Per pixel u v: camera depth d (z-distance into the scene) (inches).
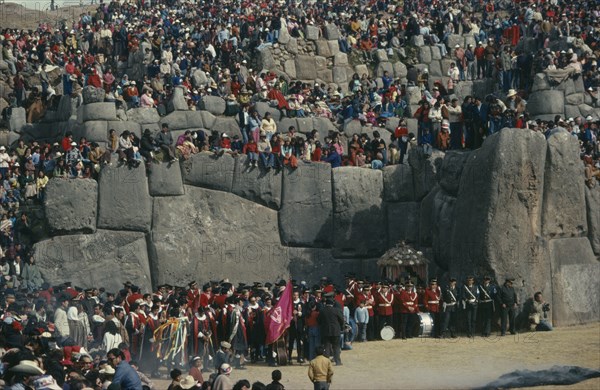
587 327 1478.8
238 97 1852.9
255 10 2598.4
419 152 1680.6
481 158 1485.0
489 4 2625.5
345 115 1930.4
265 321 1236.5
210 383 872.3
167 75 1957.4
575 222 1521.9
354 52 2251.5
